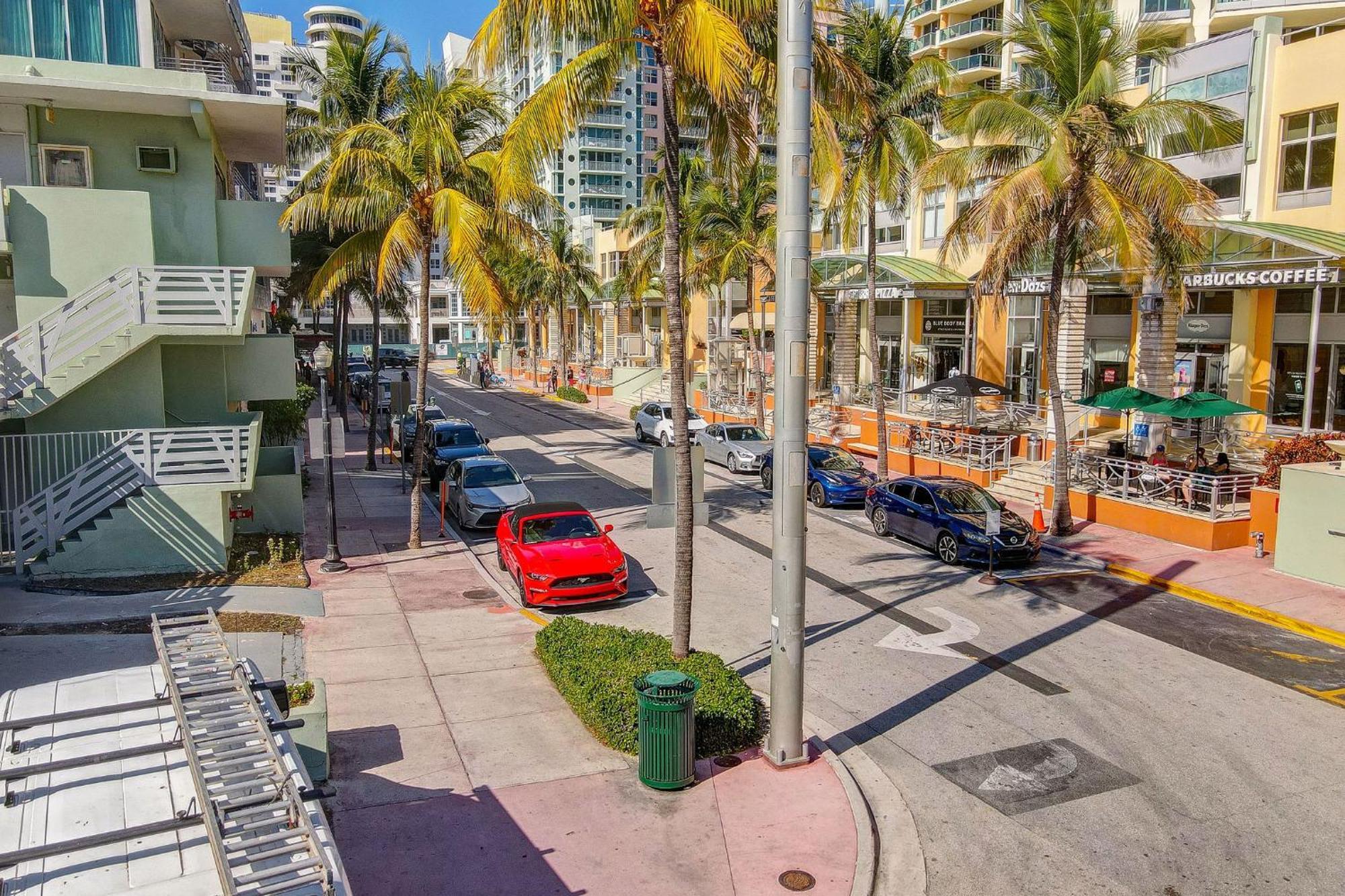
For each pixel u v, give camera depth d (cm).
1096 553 1850
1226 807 890
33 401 1434
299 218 1827
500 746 975
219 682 612
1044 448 2594
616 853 783
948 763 978
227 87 2294
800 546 928
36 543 1456
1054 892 755
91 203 1630
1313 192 2239
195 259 1800
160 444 1519
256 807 489
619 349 6050
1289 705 1137
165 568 1509
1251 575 1691
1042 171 1705
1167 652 1320
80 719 621
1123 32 1828
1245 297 2450
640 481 2684
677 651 1130
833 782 920
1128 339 2858
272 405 2339
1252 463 2244
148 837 498
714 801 879
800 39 881
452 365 9075
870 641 1355
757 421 3219
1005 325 3281
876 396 2364
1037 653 1310
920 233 3506
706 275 3372
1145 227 1773
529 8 1114
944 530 1800
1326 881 771
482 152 1822
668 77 1116
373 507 2316
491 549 1880
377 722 1023
